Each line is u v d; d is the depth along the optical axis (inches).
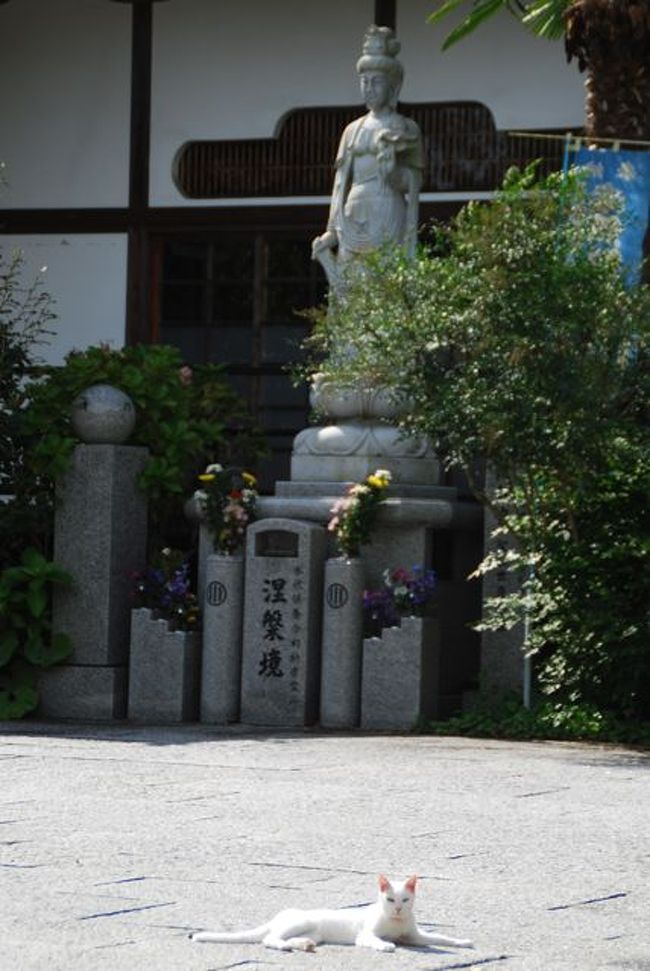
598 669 593.6
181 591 646.5
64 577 653.9
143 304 866.8
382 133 678.5
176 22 866.8
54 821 393.1
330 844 368.2
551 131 821.2
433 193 837.8
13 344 700.0
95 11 874.1
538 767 502.3
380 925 277.9
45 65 880.3
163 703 642.8
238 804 420.5
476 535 679.1
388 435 655.8
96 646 655.8
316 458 658.8
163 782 457.7
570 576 593.9
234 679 636.7
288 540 634.2
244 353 863.1
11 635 658.8
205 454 705.0
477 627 601.0
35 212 879.1
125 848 359.9
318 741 568.1
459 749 548.1
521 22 796.6
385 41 688.4
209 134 863.1
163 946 276.1
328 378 622.8
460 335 583.8
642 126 658.8
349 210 681.0
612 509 599.2
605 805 429.1
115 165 871.7
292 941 274.4
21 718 651.5
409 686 611.8
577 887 330.0
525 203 589.9
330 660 620.1
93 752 523.2
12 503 665.0
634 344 576.4
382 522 631.2
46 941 277.9
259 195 858.8
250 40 859.4
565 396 566.9
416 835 380.5
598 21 656.4
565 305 570.6
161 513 687.1
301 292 855.1
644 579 585.9
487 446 581.3
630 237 626.5
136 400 681.6
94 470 658.8
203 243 869.8
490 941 286.5
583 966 272.1
